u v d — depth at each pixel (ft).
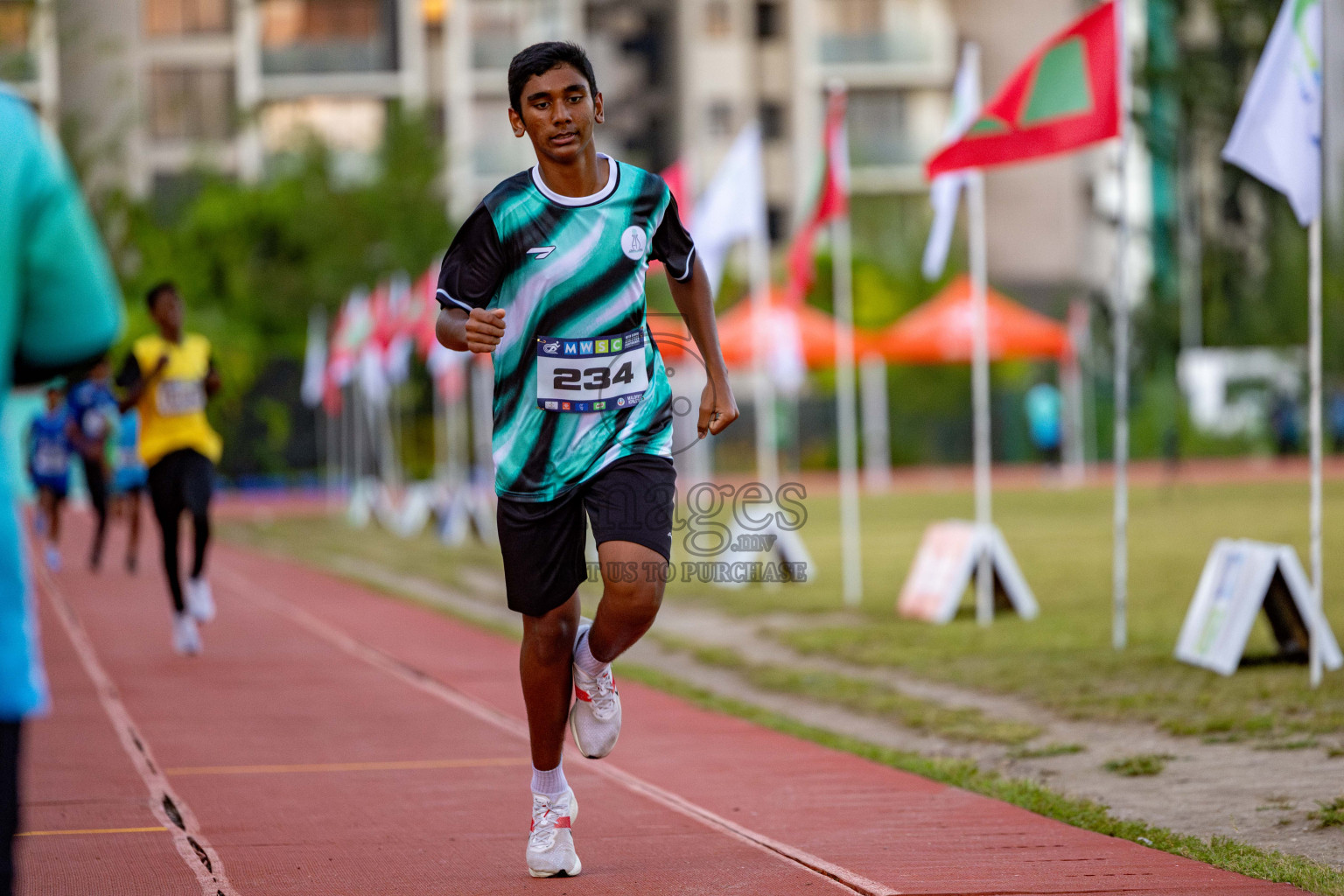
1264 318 287.07
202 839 35.19
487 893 30.30
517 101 29.53
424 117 313.53
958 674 61.67
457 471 159.12
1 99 18.26
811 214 98.48
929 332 189.47
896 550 127.34
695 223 98.27
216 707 54.49
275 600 91.71
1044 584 94.73
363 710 53.83
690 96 364.38
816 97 361.71
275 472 258.16
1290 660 60.64
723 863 32.81
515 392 30.17
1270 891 29.86
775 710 56.70
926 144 357.41
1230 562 61.26
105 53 309.83
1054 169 344.49
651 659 70.74
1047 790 40.19
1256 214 285.64
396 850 34.12
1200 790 40.01
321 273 286.46
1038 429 253.44
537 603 30.37
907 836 35.24
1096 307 297.53
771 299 189.98
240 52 332.80
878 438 268.00
